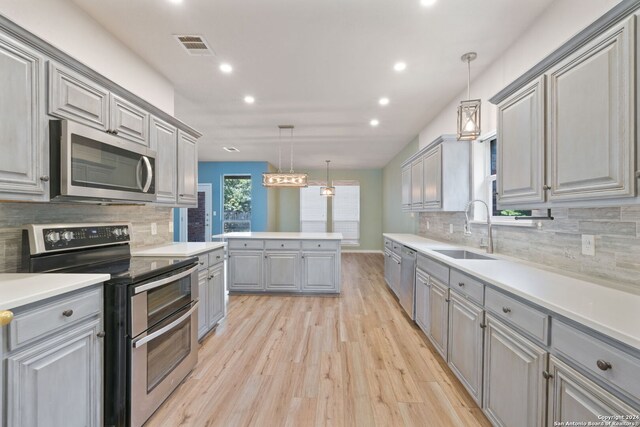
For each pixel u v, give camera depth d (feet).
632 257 4.85
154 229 10.06
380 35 7.85
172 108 10.66
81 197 5.63
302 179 17.57
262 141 19.01
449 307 7.49
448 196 10.75
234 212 26.66
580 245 5.87
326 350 8.80
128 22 7.34
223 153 22.74
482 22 7.34
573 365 3.66
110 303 5.18
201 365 7.91
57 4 6.36
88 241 6.70
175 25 7.45
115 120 6.83
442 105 12.77
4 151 4.49
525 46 7.70
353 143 19.47
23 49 4.75
